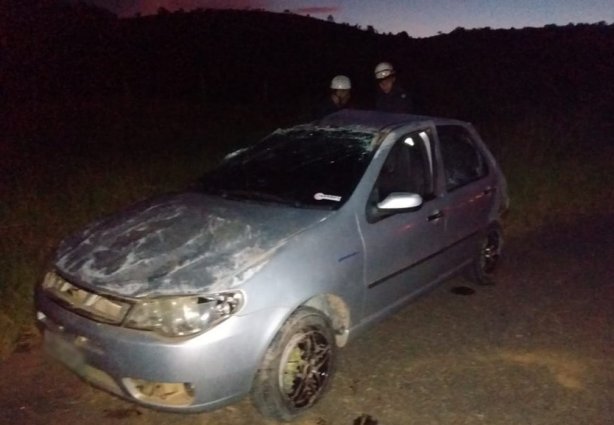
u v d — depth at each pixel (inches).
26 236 245.9
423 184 194.4
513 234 306.2
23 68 1272.1
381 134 188.1
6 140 490.3
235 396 136.9
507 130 500.1
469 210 211.6
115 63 1482.5
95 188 310.7
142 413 153.1
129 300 133.6
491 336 196.2
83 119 628.7
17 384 163.3
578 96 943.7
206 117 679.7
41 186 318.0
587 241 296.8
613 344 192.7
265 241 149.4
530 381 169.6
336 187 171.9
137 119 643.5
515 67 1365.7
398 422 150.7
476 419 152.4
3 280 205.8
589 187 378.9
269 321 137.6
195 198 178.5
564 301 225.3
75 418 150.3
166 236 154.3
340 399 159.5
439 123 210.4
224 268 139.9
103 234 161.0
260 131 585.0
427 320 207.0
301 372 147.8
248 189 180.4
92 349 135.5
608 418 153.4
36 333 188.2
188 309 132.0
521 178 366.9
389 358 180.9
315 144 193.3
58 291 145.9
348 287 159.9
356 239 162.9
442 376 171.5
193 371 130.0
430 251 192.1
